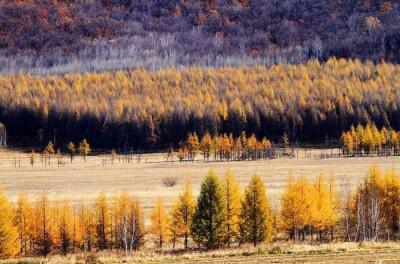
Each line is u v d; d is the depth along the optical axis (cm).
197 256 8450
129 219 13012
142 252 11500
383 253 7888
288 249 8512
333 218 13012
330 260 7475
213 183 11869
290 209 12481
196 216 11888
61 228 12900
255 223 11838
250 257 8050
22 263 9144
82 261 8825
